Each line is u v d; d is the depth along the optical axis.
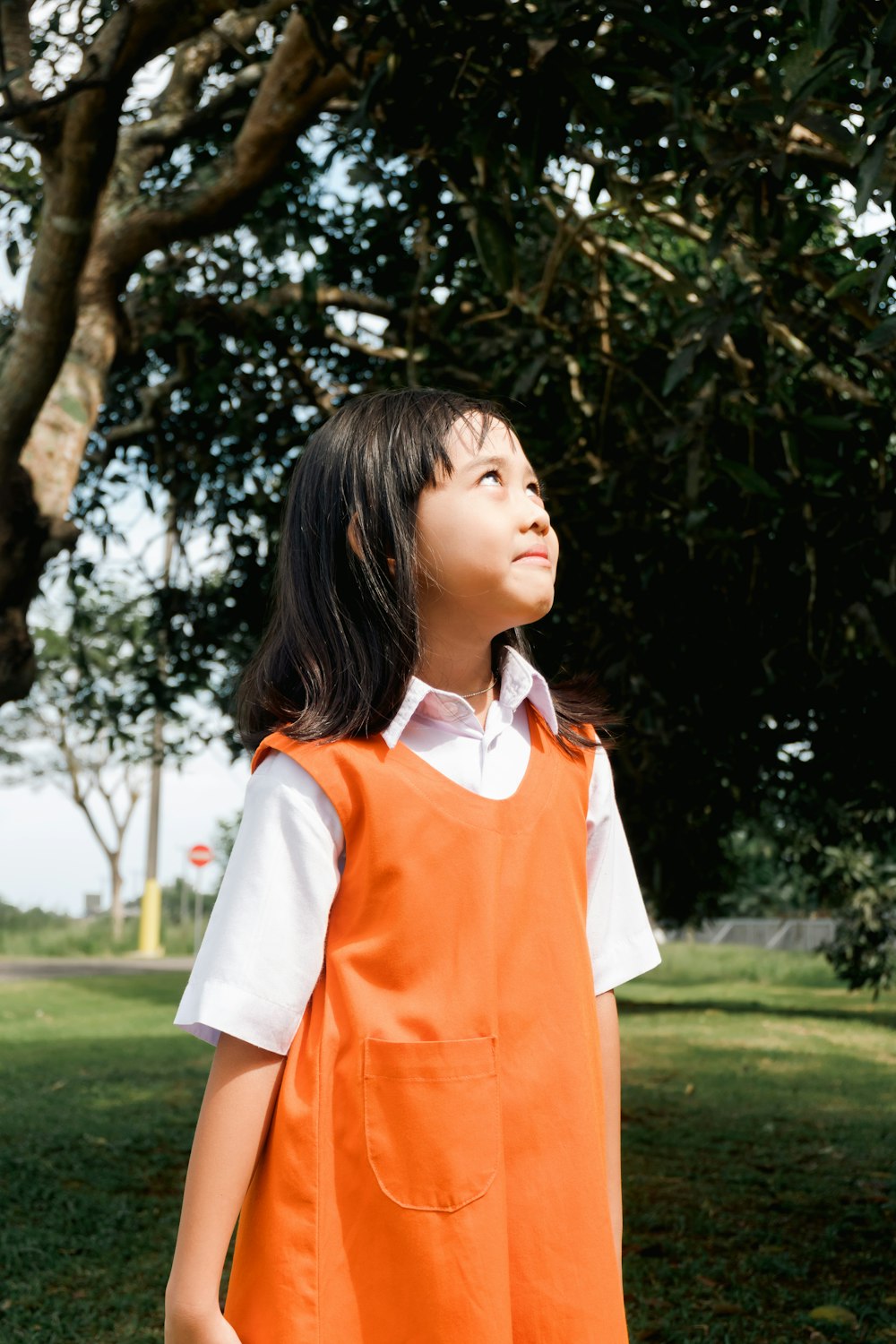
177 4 3.72
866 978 13.82
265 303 6.63
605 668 5.40
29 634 5.02
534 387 5.08
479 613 1.33
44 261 4.22
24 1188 4.84
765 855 22.95
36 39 4.20
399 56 3.32
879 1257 4.02
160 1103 6.88
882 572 4.43
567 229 4.68
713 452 4.64
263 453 6.97
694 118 3.32
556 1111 1.21
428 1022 1.18
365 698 1.27
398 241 6.33
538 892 1.26
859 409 4.72
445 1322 1.11
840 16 2.55
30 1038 10.21
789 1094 7.47
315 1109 1.17
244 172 5.21
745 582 5.37
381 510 1.32
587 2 3.05
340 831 1.24
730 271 3.74
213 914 1.26
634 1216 4.53
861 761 6.31
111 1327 3.39
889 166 2.72
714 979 20.86
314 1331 1.12
